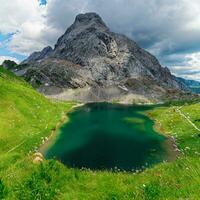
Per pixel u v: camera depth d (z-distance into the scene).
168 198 23.78
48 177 27.86
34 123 125.00
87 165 76.94
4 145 90.69
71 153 89.75
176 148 92.44
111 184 29.06
